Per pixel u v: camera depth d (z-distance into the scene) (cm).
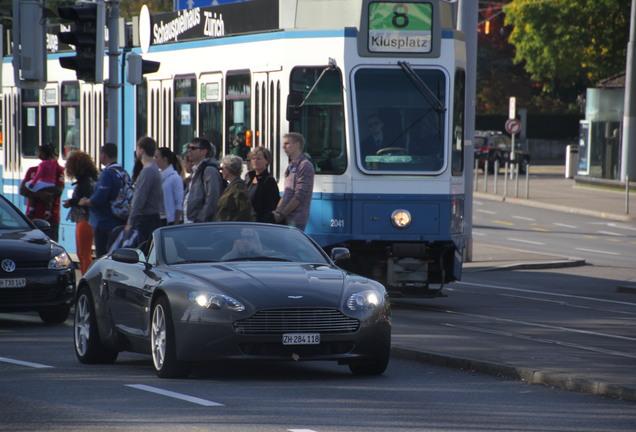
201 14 5669
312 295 3083
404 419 2591
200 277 3156
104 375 3238
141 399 2806
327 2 4956
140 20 6234
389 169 4859
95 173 5444
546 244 9019
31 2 5106
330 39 4919
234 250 3412
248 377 3212
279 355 3047
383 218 4853
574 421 2623
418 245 4800
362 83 4891
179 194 4900
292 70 4978
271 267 3272
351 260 4919
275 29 5084
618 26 18288
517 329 4269
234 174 4297
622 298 5716
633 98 14600
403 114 4888
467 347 3662
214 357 3034
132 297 3338
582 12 18350
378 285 3262
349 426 2494
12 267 4344
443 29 4931
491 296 5700
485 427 2523
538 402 2862
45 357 3628
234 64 5353
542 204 13088
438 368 3419
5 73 7488
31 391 2928
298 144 4609
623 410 2775
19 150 7344
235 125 5338
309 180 4588
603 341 3959
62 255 4509
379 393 2953
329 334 3072
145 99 6166
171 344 3105
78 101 6700
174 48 5884
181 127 5812
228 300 3039
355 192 4844
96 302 3516
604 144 15725
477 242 9062
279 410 2669
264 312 3038
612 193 14625
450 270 4988
